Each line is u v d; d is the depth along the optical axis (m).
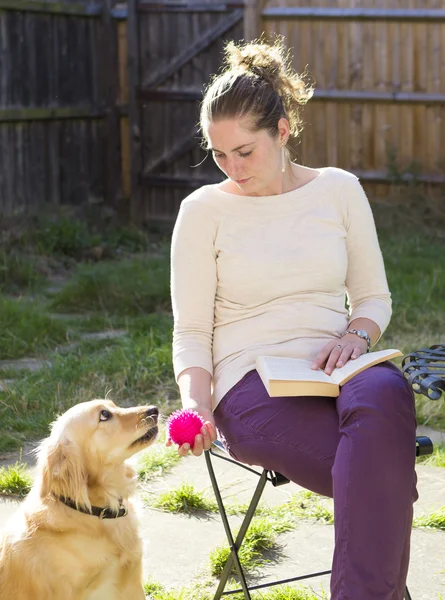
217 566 3.40
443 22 10.38
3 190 9.85
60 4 10.48
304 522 3.82
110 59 11.38
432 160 10.72
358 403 2.46
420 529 3.72
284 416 2.65
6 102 9.81
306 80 10.84
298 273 2.92
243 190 2.94
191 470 4.41
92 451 2.84
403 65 10.58
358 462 2.38
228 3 10.78
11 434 4.82
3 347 6.46
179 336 2.97
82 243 9.84
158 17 11.05
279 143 2.92
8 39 9.79
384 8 10.49
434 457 4.43
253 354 2.86
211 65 10.99
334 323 2.93
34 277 8.80
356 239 3.04
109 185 11.62
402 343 6.04
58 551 2.80
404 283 7.70
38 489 2.87
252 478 4.32
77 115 10.91
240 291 2.93
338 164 10.91
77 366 5.80
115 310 7.44
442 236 10.04
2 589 2.80
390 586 2.33
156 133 11.27
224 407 2.80
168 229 11.20
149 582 3.32
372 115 10.74
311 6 10.65
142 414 2.90
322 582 3.32
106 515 2.90
